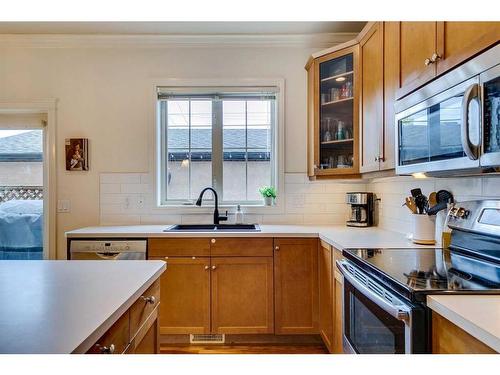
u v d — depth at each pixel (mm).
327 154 2799
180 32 3025
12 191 3285
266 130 3297
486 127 1123
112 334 1019
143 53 3160
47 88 3156
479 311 939
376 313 1363
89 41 3109
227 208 3184
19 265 1521
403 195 2432
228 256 2559
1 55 3141
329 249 2281
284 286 2559
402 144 1745
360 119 2486
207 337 2650
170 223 3158
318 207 3158
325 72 2793
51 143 3148
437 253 1722
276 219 3156
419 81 1607
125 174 3166
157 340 1493
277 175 3172
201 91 3154
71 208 3168
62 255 3158
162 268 1509
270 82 3150
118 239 2584
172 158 3301
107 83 3156
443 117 1375
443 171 1455
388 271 1367
